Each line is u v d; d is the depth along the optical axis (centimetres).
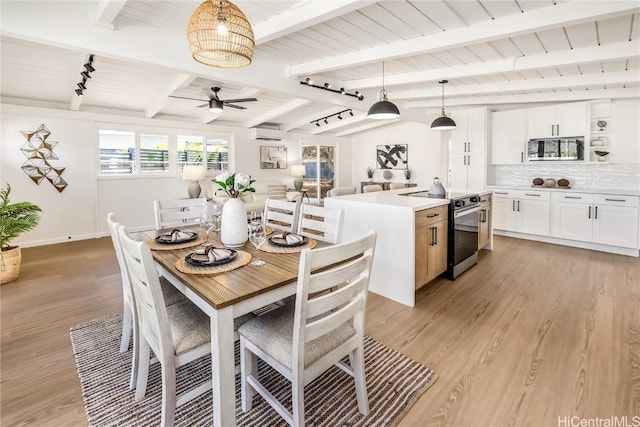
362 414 160
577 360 200
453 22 273
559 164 520
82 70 420
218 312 126
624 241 427
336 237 207
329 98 479
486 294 307
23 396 174
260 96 603
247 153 781
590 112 470
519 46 315
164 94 520
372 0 221
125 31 292
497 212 549
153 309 137
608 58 300
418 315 266
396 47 321
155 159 650
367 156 977
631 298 290
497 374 189
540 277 349
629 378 182
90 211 570
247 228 206
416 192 434
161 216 271
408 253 284
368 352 214
